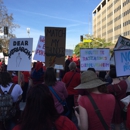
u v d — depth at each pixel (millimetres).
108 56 8109
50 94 1963
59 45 7258
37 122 1829
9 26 40562
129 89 4734
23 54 6594
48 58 7293
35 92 1917
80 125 2650
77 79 6105
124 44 6930
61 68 7188
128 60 4902
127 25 71062
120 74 4848
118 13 79375
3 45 43156
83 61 8180
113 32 85000
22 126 1850
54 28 7215
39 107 1865
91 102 2650
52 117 1934
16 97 4125
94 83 2789
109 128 2691
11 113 3965
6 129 3992
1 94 4016
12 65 6656
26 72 9703
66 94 4449
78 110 2816
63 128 1917
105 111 2648
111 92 4562
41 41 9836
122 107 4555
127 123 3152
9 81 4195
